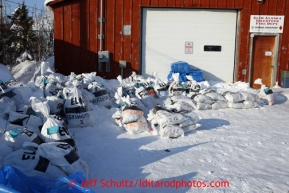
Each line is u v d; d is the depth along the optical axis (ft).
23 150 13.28
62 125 16.19
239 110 28.30
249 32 41.73
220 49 42.24
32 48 63.67
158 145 18.15
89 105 23.59
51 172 12.70
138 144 18.28
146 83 32.91
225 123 23.66
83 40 40.37
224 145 18.42
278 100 34.50
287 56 42.42
